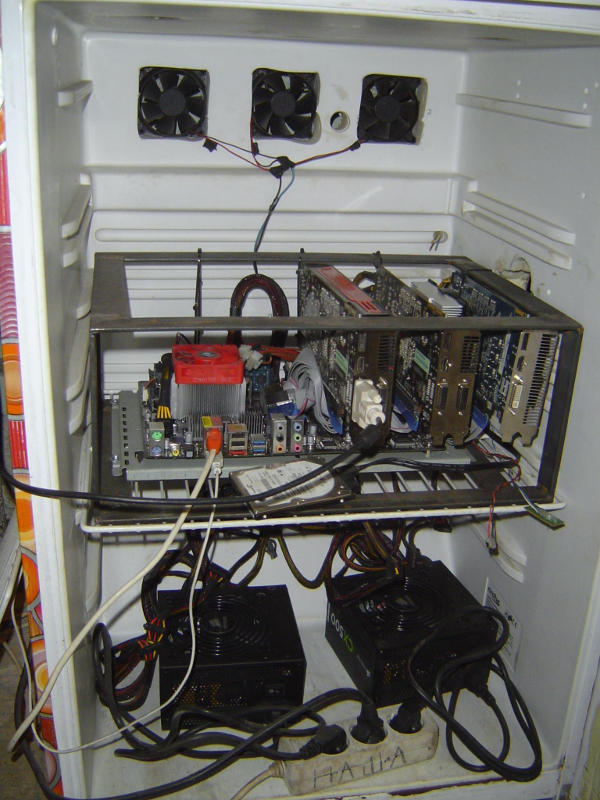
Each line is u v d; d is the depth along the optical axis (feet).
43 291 3.54
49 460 3.85
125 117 5.89
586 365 4.64
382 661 5.34
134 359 6.53
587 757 5.14
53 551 4.06
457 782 5.10
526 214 5.32
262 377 5.78
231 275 6.44
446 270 6.62
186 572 6.14
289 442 5.09
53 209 3.93
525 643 5.61
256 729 5.12
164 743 5.07
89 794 4.87
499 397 5.05
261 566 6.40
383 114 6.12
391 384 4.76
